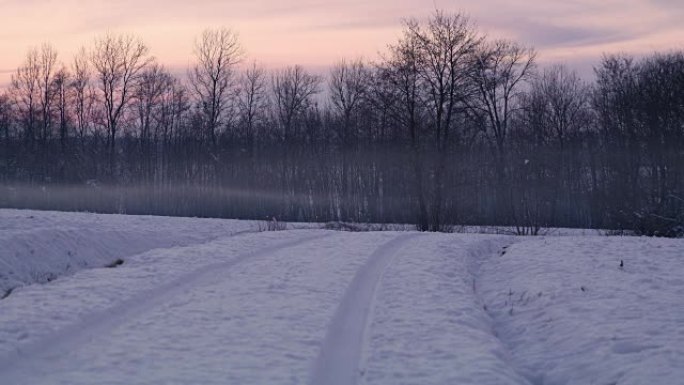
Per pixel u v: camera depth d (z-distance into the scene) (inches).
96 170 2310.5
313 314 410.0
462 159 1877.5
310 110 2420.0
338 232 1014.4
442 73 1784.0
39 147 2394.2
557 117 2309.3
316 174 2321.6
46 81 2404.0
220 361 304.8
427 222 1632.6
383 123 1964.8
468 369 306.3
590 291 486.3
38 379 273.4
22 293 441.7
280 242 816.9
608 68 2144.4
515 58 2034.9
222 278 538.0
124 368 290.2
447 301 468.1
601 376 305.4
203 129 2383.1
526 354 367.2
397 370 304.7
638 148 1879.9
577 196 2123.5
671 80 1802.4
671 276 538.0
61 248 813.9
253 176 2353.6
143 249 967.0
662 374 286.0
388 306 449.4
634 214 1357.0
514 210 1797.5
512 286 564.4
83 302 410.0
